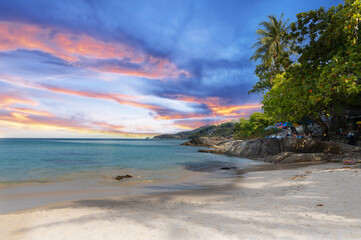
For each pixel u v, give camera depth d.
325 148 19.80
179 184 11.59
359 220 4.11
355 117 26.69
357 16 12.07
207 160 25.84
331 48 15.59
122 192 9.59
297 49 17.72
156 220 4.80
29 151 44.00
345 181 8.34
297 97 18.16
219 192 9.03
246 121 58.81
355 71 12.70
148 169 18.25
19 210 6.81
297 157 18.34
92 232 4.11
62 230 4.31
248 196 7.74
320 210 4.99
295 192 7.44
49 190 10.18
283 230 3.68
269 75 37.41
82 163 22.89
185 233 3.74
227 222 4.40
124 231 4.07
